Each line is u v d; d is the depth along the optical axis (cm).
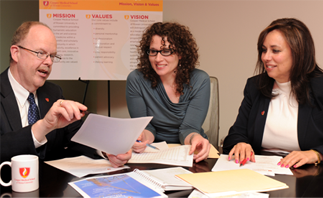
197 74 174
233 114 310
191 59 169
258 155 128
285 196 79
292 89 142
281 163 110
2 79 129
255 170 104
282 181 92
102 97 359
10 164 82
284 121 146
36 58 128
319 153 116
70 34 270
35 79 132
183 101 172
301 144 141
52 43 133
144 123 101
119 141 100
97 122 95
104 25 271
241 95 305
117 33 272
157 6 270
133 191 78
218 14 302
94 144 103
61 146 143
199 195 77
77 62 273
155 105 174
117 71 276
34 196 77
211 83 198
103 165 108
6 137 102
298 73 138
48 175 94
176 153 125
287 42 135
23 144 101
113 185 83
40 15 268
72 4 268
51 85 153
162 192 79
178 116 171
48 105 143
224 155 128
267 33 142
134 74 177
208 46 308
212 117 196
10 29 302
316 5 271
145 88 173
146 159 116
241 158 115
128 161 113
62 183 86
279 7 284
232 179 89
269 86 154
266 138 150
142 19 271
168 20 313
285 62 137
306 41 136
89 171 99
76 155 124
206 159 120
